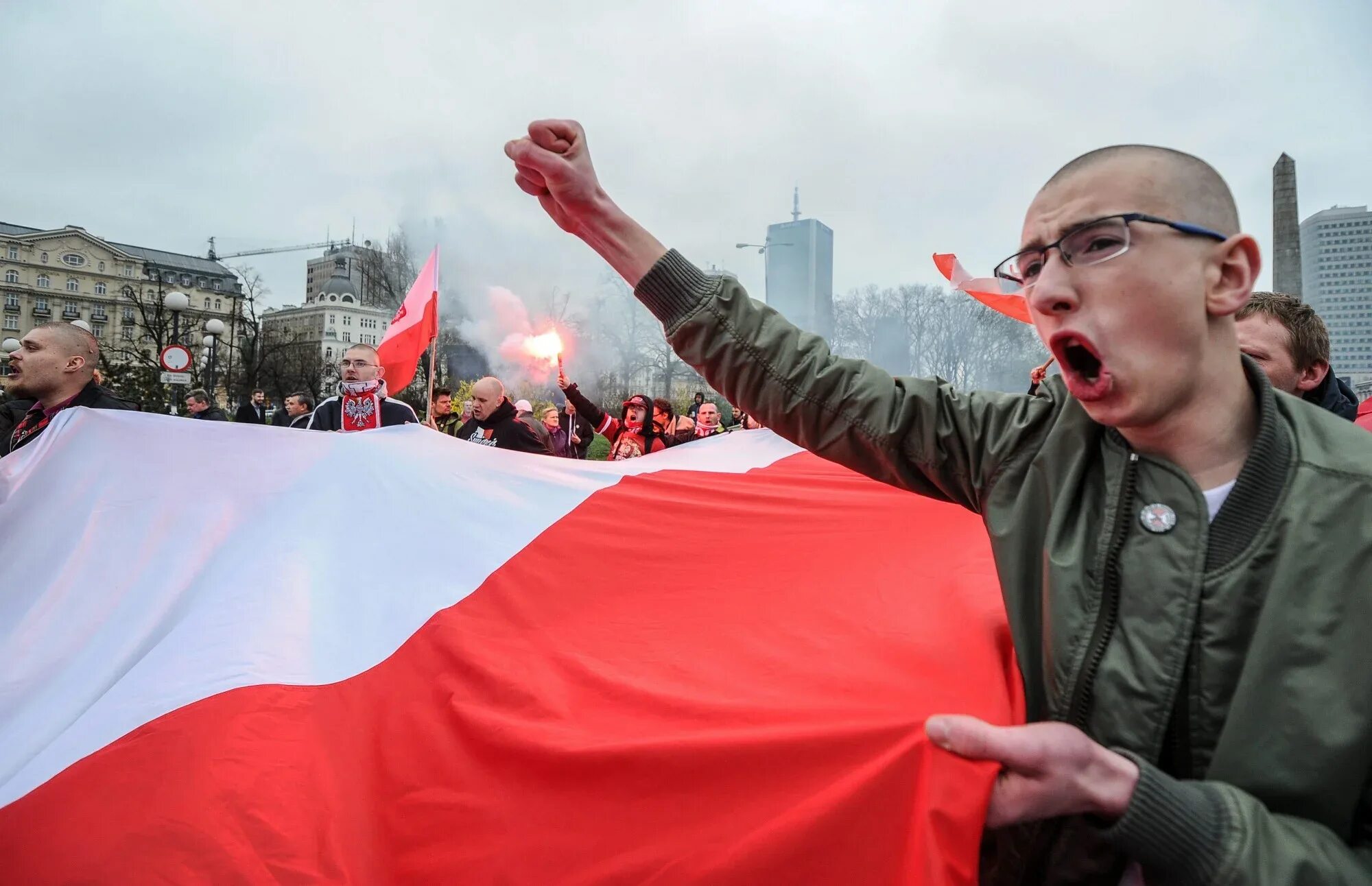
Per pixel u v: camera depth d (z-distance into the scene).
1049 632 1.11
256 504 2.30
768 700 1.34
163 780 1.36
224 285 102.06
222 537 2.19
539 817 1.25
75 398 4.18
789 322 1.40
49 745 1.47
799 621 1.71
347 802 1.39
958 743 0.93
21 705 1.78
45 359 4.08
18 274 86.50
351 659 1.82
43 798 1.33
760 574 2.03
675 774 1.17
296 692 1.66
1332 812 0.88
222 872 1.23
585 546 2.25
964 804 0.93
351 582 2.10
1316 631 0.89
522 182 1.41
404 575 2.14
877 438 1.32
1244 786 0.91
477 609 1.98
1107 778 0.89
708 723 1.30
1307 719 0.87
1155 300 0.97
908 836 0.99
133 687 1.62
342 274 102.94
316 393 50.16
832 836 1.03
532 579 2.10
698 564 2.14
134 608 2.03
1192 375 0.99
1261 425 0.99
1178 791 0.87
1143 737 0.98
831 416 1.34
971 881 0.92
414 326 6.92
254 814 1.32
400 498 2.38
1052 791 0.90
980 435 1.28
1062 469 1.17
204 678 1.65
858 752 1.08
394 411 6.23
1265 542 0.94
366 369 6.16
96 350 4.31
